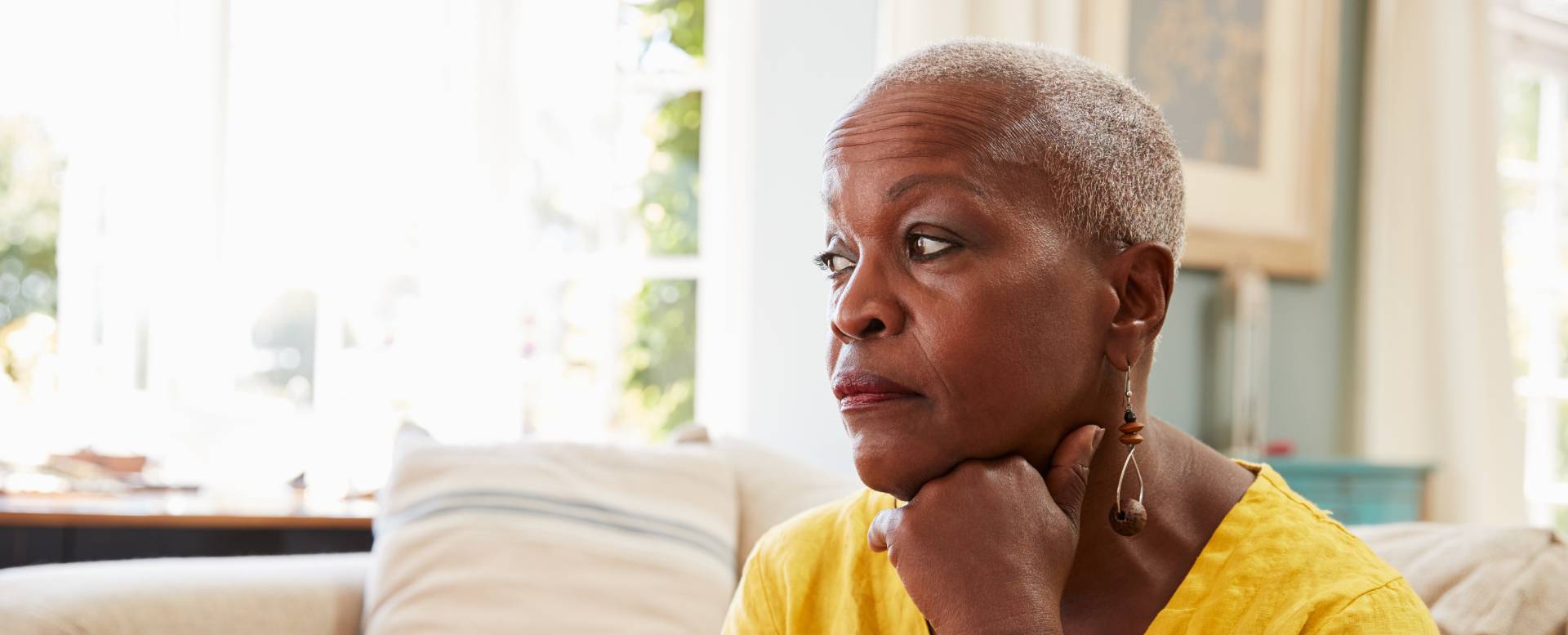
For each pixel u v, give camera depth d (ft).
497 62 9.02
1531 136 12.55
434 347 8.93
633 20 9.54
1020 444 2.31
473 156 8.96
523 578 5.70
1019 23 8.84
